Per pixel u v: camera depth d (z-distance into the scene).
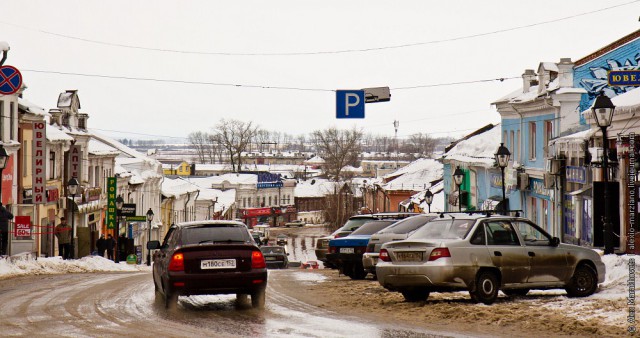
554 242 21.98
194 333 16.69
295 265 83.69
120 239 76.62
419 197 105.12
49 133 66.25
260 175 199.62
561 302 20.38
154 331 17.02
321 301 22.84
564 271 21.89
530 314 18.08
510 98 64.12
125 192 89.38
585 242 47.41
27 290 26.59
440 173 125.38
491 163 68.50
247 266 20.70
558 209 52.47
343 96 42.81
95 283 29.94
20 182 58.22
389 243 21.41
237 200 189.25
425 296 22.30
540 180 56.94
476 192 76.00
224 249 20.64
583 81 53.34
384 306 21.11
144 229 96.00
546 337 15.64
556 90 53.06
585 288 22.27
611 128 38.09
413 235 21.83
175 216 117.69
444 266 20.16
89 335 16.48
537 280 21.48
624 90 52.69
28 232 45.59
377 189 145.12
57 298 23.83
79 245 61.66
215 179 191.25
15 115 55.81
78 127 76.69
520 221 22.03
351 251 32.47
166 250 21.73
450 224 21.59
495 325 17.14
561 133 53.19
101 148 82.81
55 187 64.06
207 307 21.48
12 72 44.69
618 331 15.82
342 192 147.12
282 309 20.92
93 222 77.56
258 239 36.19
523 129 61.41
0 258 38.50
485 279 20.61
